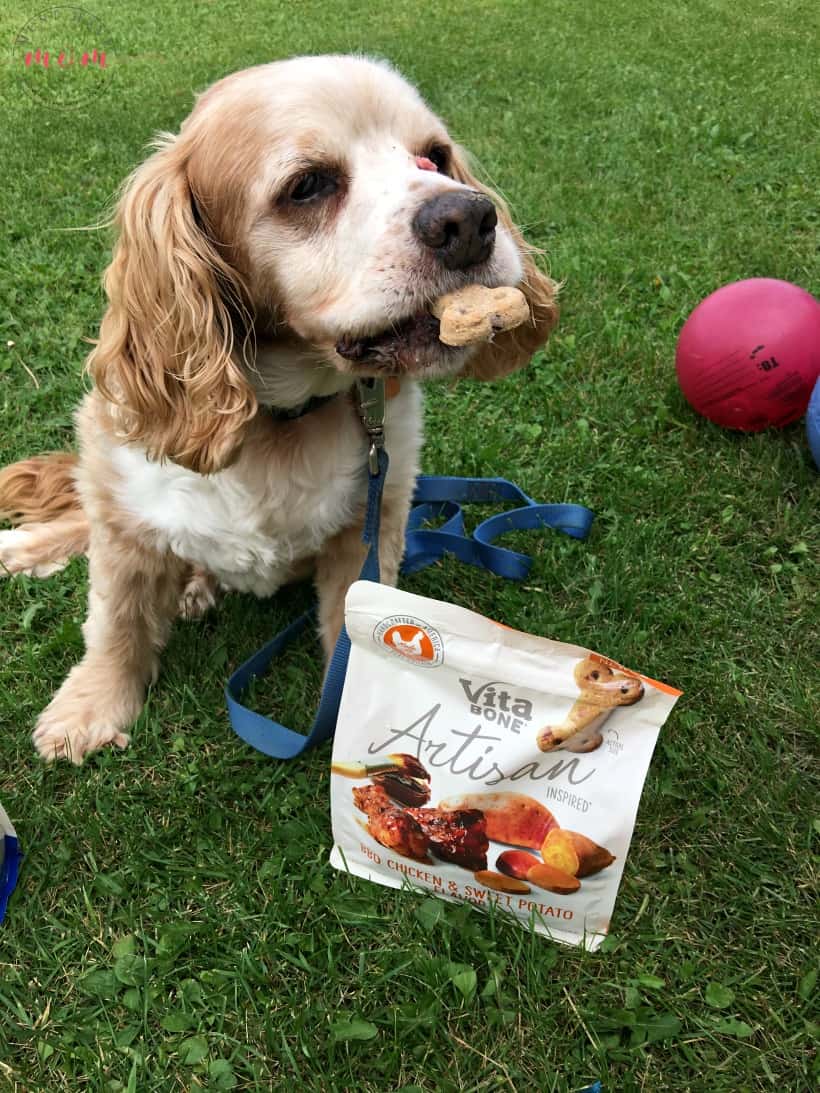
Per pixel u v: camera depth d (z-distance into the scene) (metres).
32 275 1.34
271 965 0.59
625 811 0.55
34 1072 0.53
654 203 1.66
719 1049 0.55
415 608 0.55
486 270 0.58
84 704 0.75
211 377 0.63
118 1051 0.54
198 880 0.63
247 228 0.62
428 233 0.56
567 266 1.40
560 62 2.55
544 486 1.02
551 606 0.86
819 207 1.63
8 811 0.68
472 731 0.57
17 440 1.06
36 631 0.85
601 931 0.59
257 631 0.85
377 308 0.57
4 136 1.97
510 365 0.87
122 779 0.71
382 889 0.63
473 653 0.55
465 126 2.03
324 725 0.69
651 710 0.54
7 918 0.61
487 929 0.60
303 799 0.69
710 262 1.43
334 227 0.60
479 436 1.08
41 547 0.91
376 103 0.62
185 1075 0.54
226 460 0.64
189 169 0.64
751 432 1.06
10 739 0.73
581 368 1.18
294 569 0.79
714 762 0.71
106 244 1.42
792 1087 0.53
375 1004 0.57
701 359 1.02
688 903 0.62
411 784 0.59
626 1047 0.55
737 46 2.74
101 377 0.66
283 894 0.62
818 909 0.62
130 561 0.73
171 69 2.54
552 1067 0.54
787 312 1.00
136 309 0.65
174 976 0.58
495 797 0.57
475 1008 0.56
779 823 0.67
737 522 0.95
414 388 0.75
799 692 0.76
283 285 0.62
